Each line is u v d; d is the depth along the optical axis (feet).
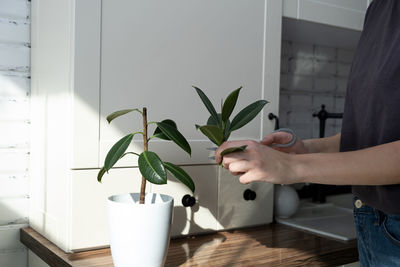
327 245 3.87
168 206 2.97
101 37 3.48
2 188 4.29
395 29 2.89
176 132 2.93
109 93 3.55
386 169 2.39
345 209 5.61
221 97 4.20
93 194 3.52
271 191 4.65
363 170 2.42
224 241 3.96
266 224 4.72
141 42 3.69
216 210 4.22
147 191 3.77
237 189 4.36
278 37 4.57
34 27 4.28
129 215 2.85
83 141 3.43
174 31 3.86
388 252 2.97
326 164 2.48
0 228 4.27
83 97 3.42
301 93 6.15
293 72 6.03
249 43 4.37
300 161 2.52
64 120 3.52
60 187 3.62
